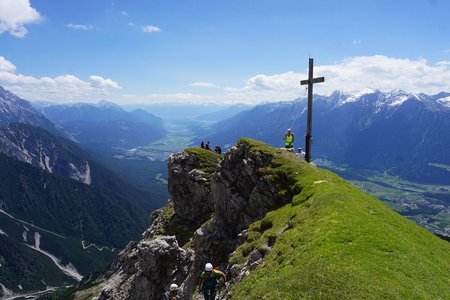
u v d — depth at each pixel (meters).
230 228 56.41
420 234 35.34
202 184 79.25
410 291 21.11
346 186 48.72
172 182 85.06
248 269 34.66
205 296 29.02
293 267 26.47
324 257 25.00
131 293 66.00
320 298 20.72
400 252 25.97
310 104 56.25
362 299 19.81
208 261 53.94
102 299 80.38
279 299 22.23
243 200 55.25
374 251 25.44
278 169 51.00
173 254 62.47
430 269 25.25
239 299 28.03
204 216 78.25
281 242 32.50
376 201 43.00
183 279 58.28
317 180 45.19
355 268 22.92
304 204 38.81
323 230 29.39
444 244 36.56
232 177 58.00
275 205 47.41
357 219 30.55
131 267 81.25
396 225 33.72
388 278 22.23
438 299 21.14
